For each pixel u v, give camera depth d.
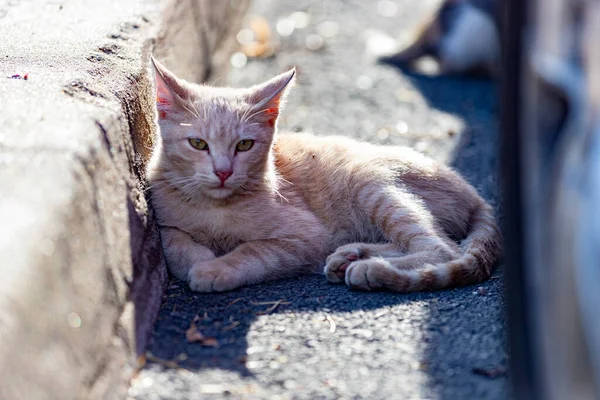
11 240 3.05
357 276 4.91
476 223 5.67
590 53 3.29
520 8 3.61
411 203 5.56
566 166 3.35
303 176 5.83
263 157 5.32
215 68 8.87
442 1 10.87
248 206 5.32
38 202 3.32
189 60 7.57
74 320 3.30
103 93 4.71
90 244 3.63
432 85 10.25
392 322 4.45
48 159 3.67
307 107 8.91
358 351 4.13
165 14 6.79
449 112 9.22
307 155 5.93
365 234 5.76
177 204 5.21
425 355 4.10
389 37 11.66
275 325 4.39
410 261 5.13
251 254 5.16
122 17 6.27
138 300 4.19
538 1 3.51
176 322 4.41
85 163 3.79
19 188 3.41
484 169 7.55
